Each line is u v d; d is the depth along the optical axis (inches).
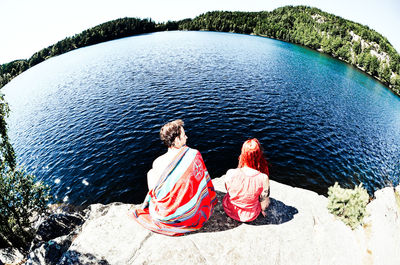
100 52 4323.3
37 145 953.5
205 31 7608.3
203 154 687.7
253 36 6628.9
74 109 1322.6
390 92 3494.1
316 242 127.6
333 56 5674.2
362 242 140.4
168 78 1669.5
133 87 1521.9
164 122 922.1
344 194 149.4
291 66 2625.5
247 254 114.3
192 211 107.3
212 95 1254.3
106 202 558.6
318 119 1117.7
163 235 124.0
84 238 125.0
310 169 686.5
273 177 643.5
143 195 564.4
